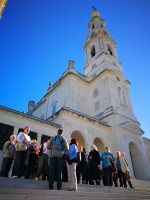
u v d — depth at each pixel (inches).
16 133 612.4
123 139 882.1
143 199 291.1
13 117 632.4
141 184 596.4
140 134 1005.8
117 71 1214.9
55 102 1112.2
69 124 756.0
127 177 426.6
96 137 835.4
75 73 1155.3
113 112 932.6
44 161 342.6
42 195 208.7
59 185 241.9
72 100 993.5
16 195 185.6
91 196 248.4
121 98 1099.9
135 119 1061.1
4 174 307.0
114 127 896.9
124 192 318.7
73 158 268.8
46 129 695.7
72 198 217.2
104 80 1107.9
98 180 368.8
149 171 898.7
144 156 942.4
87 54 1520.7
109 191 298.7
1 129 589.3
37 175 338.6
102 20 1787.6
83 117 816.9
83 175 381.1
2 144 566.6
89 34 1674.5
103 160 402.9
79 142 890.1
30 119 667.4
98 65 1280.8
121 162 436.8
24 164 328.2
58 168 247.9
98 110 1042.1
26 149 319.6
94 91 1152.8
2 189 194.9
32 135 653.3
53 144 260.8
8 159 317.4
